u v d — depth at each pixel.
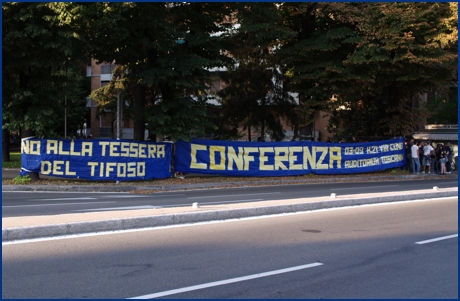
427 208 12.40
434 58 22.22
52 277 6.07
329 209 11.93
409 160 26.48
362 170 24.81
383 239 8.66
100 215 9.34
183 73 18.62
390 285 6.02
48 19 15.21
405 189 17.77
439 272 6.63
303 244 8.15
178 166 20.81
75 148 18.44
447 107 37.91
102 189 17.50
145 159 19.67
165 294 5.52
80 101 42.12
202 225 9.51
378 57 21.86
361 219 10.63
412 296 5.62
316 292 5.70
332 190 17.44
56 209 11.59
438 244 8.34
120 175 19.03
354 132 29.39
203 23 20.61
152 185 18.23
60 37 16.09
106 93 29.66
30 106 18.12
